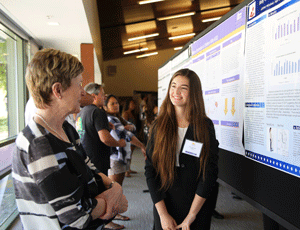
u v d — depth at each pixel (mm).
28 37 3977
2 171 2285
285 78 1188
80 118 2275
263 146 1388
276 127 1264
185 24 7941
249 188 1546
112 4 5094
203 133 1316
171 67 3732
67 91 824
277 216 1260
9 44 3465
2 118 2914
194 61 2596
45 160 740
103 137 2143
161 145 1359
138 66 12000
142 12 5941
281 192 1231
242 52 1607
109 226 2545
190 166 1330
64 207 747
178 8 6203
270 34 1308
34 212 792
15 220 2820
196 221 1309
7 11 2895
